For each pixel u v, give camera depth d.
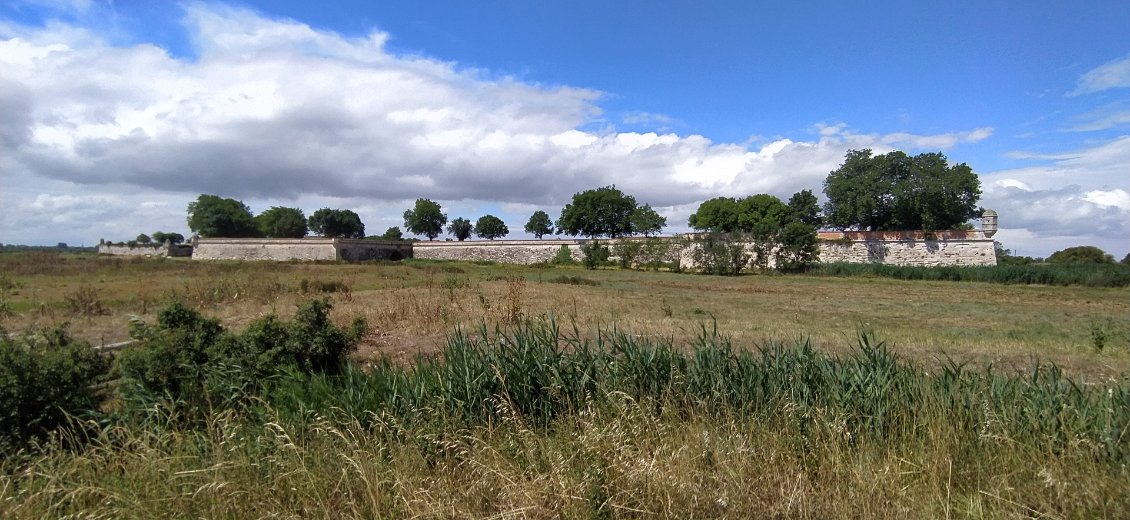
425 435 4.32
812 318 18.12
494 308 16.08
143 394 4.93
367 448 4.18
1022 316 20.56
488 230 108.56
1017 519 3.51
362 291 23.92
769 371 5.39
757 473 4.00
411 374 5.64
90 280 26.30
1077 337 14.19
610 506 3.42
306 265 53.00
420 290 23.66
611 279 42.72
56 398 4.48
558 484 3.56
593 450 3.96
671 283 39.38
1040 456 4.07
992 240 56.94
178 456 3.86
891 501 3.67
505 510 3.51
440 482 3.77
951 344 12.12
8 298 16.05
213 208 87.69
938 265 55.41
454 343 5.89
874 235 59.09
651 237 65.50
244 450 4.12
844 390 5.07
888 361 5.43
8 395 4.21
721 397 5.07
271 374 5.62
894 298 28.92
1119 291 37.44
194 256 72.81
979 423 4.49
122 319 13.20
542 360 5.44
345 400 4.88
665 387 5.23
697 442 4.24
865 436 4.50
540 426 4.93
